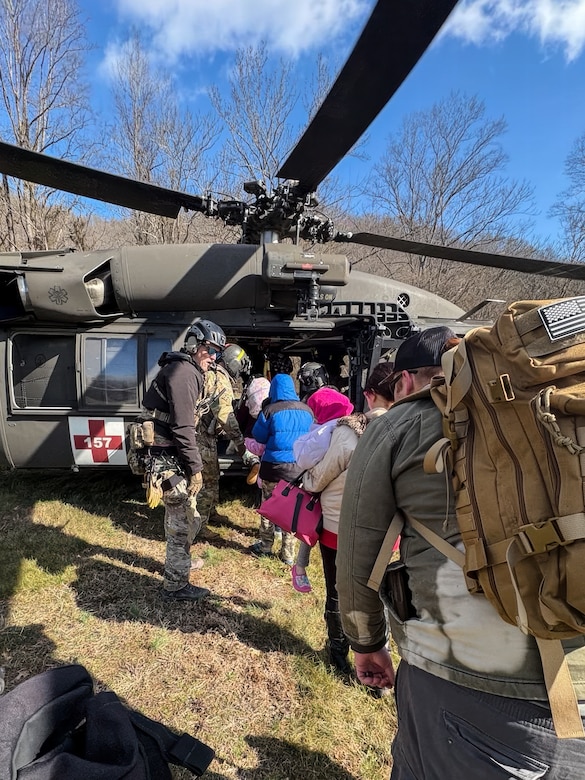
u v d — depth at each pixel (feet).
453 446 3.54
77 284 14.30
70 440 15.37
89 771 3.45
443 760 3.59
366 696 8.25
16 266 14.16
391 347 15.76
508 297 59.72
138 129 46.96
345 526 4.24
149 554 13.03
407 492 3.89
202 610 10.43
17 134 37.96
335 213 56.95
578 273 14.55
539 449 2.99
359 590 4.20
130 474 19.44
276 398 11.64
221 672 8.61
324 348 22.56
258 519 15.92
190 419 9.90
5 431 15.19
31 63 37.60
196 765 4.51
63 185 11.71
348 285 17.72
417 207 62.28
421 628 3.75
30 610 10.21
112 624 9.84
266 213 13.00
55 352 15.39
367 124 7.21
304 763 6.96
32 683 4.00
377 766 6.99
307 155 8.74
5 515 15.19
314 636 9.75
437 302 18.86
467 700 3.45
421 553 3.79
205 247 15.48
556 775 3.22
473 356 3.47
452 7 4.62
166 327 15.62
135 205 13.04
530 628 2.91
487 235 60.54
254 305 15.93
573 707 3.10
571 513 2.77
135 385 15.46
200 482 10.37
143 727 4.50
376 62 5.64
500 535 3.10
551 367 3.03
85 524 14.70
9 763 3.40
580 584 2.67
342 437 7.43
